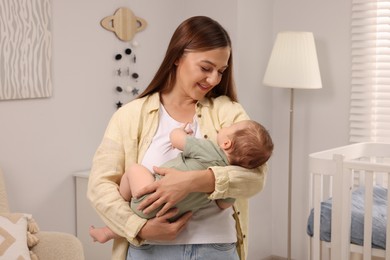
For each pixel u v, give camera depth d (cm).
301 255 386
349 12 354
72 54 302
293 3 376
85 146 314
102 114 323
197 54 142
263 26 375
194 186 133
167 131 151
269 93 386
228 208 147
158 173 137
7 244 218
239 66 355
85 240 307
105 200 142
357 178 348
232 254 145
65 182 304
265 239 392
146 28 348
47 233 235
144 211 136
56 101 295
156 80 153
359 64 353
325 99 368
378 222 272
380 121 348
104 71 322
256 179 140
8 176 273
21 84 273
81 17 305
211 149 142
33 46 278
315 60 335
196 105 153
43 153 290
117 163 149
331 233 275
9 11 264
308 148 377
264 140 141
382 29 343
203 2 364
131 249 147
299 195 383
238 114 152
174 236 137
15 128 275
